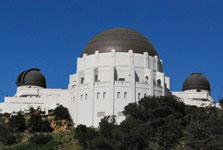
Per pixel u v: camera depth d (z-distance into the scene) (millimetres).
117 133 80688
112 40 122375
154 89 113750
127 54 118688
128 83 110562
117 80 115938
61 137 96375
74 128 107188
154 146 82750
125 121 84625
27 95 130125
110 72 111250
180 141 84312
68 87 124375
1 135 95438
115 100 108875
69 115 117625
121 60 118062
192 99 134875
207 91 142250
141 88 111375
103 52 120438
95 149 80812
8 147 91062
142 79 117125
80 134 93562
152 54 124375
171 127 85000
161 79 118500
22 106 125562
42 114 118000
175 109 95688
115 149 79125
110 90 109500
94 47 123375
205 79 143625
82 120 111188
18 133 101125
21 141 96625
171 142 82938
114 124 89812
